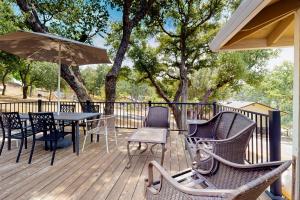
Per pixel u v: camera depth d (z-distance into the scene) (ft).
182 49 42.34
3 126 13.85
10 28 24.57
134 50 43.29
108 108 26.73
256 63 47.75
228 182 6.07
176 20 41.50
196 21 41.42
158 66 45.29
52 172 11.15
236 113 10.15
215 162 6.74
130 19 30.78
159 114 17.02
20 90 122.72
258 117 10.67
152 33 42.60
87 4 32.94
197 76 49.80
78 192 9.04
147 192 6.09
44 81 86.69
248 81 48.44
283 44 11.14
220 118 11.64
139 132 13.56
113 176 10.75
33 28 26.45
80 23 33.17
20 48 16.51
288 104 85.66
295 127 7.77
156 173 10.89
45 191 9.09
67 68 28.50
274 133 7.86
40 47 16.78
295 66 7.82
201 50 42.68
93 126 17.19
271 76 88.02
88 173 11.09
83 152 14.80
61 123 16.48
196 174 7.36
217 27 41.52
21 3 25.61
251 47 11.22
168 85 48.62
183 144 17.43
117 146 16.47
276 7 7.14
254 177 5.31
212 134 12.03
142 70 44.45
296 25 7.60
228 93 52.95
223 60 44.70
